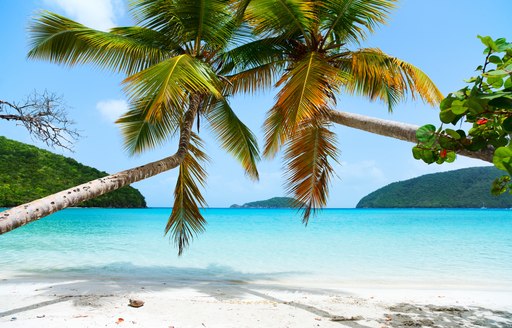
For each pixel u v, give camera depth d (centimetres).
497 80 225
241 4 611
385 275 926
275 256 1211
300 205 692
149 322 459
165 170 590
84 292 631
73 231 2039
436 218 4144
